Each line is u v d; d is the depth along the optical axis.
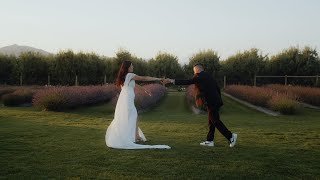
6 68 43.66
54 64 43.09
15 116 15.74
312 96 23.52
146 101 19.95
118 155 7.24
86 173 5.87
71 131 10.73
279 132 10.96
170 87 49.94
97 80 45.44
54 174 5.80
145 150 7.80
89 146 8.23
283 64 44.34
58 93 19.23
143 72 51.38
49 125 12.36
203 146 8.37
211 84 8.34
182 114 18.19
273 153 7.58
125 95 8.45
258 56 46.69
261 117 16.73
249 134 10.51
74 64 43.12
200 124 13.21
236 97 32.00
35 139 9.12
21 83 42.22
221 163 6.61
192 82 8.39
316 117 16.86
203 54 48.91
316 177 5.79
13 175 5.72
